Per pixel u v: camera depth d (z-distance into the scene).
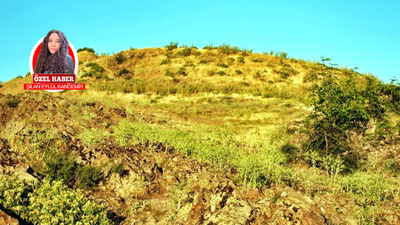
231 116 28.08
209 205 10.54
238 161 15.91
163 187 13.79
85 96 33.25
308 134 19.86
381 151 18.61
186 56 47.28
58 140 15.76
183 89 35.50
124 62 46.41
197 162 16.08
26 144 15.23
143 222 10.86
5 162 13.41
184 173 14.39
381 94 20.97
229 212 9.84
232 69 43.31
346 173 17.30
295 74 42.81
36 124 17.25
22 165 13.53
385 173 17.00
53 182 11.43
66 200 9.98
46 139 15.53
